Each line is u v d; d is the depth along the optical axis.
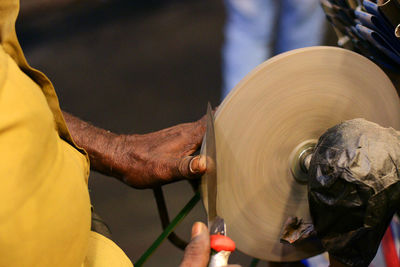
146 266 2.58
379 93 1.06
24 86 0.69
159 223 2.87
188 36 5.09
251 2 3.23
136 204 3.02
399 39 0.95
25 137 0.65
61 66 4.77
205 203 0.99
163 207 1.25
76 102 4.18
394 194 0.88
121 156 1.16
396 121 1.10
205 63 4.61
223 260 0.81
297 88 0.98
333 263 1.07
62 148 0.76
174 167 1.05
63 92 4.34
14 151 0.64
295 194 1.06
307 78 0.98
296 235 1.08
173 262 2.61
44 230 0.67
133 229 2.83
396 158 0.88
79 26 5.36
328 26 3.08
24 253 0.65
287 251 1.12
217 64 4.57
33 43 5.16
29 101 0.67
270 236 1.08
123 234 2.79
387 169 0.87
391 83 1.07
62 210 0.69
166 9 5.59
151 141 1.16
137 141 1.17
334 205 0.91
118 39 5.14
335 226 0.95
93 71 4.63
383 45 1.01
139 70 4.59
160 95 4.19
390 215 0.92
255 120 0.97
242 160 0.99
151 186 1.13
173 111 3.97
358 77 1.02
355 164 0.87
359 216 0.90
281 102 0.97
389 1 0.90
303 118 1.00
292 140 1.01
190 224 2.74
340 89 1.01
